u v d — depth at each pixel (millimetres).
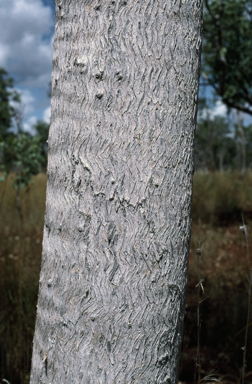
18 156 4355
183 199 934
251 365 1907
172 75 905
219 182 6910
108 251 890
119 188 890
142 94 888
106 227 891
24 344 1823
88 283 894
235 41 5930
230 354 1976
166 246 910
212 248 3764
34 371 959
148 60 888
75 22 911
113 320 888
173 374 945
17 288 2271
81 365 894
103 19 889
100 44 891
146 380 900
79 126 905
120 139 889
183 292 953
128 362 889
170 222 914
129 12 883
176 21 906
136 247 890
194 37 939
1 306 2094
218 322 2244
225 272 3105
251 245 4012
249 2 5801
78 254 901
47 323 933
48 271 941
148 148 893
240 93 6176
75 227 905
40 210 5207
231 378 1780
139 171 891
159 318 907
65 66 925
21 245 3301
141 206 892
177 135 916
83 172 902
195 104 960
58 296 918
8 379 1700
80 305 897
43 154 4801
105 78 890
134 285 890
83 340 895
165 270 912
